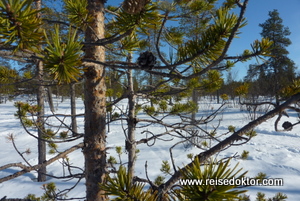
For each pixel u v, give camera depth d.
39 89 5.05
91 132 1.57
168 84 2.87
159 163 5.72
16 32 0.69
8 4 0.62
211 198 0.50
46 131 2.68
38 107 2.51
